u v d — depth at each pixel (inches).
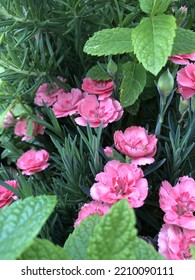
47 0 10.2
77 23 9.8
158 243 7.3
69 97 10.0
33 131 10.4
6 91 10.5
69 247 5.3
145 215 8.9
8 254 3.9
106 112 9.3
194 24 11.1
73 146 8.9
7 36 10.7
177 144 8.7
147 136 8.6
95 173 8.9
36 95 10.6
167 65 9.5
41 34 9.9
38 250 4.4
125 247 4.1
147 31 7.7
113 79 9.6
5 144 11.5
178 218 7.4
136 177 7.7
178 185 7.9
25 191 8.6
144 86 9.5
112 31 8.8
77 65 11.2
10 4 9.8
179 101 9.6
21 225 4.3
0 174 10.7
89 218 5.6
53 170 11.4
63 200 9.2
